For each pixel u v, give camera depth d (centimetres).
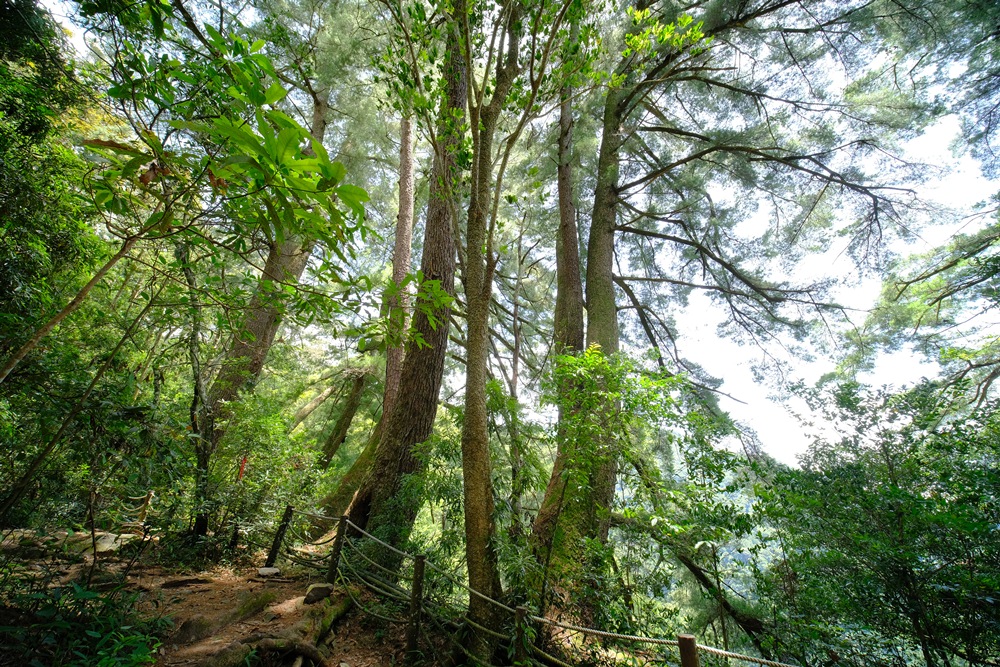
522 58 434
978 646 262
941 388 402
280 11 736
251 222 172
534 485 461
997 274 741
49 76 288
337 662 338
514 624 311
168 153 170
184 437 345
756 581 378
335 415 1160
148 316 371
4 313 243
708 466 364
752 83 806
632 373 368
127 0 169
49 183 271
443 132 421
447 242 671
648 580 374
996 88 743
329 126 1006
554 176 859
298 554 520
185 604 361
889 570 289
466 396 362
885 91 727
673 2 762
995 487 301
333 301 244
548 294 1156
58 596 249
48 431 268
